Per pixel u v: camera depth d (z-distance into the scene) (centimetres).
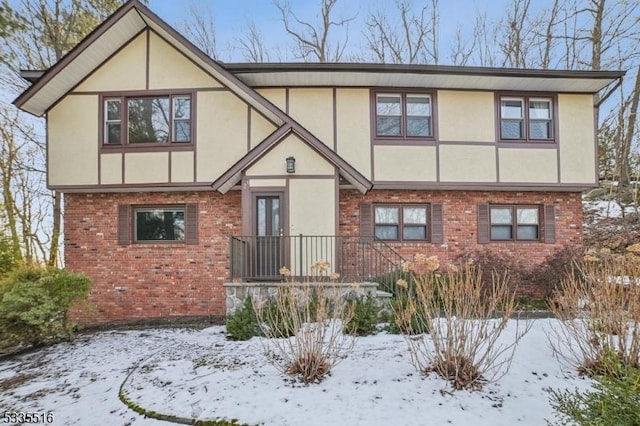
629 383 263
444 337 447
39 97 929
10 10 1184
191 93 956
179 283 973
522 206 1045
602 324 410
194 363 507
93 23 1391
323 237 827
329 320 546
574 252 926
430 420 329
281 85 987
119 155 954
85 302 858
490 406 353
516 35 1773
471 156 991
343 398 371
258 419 341
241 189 903
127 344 684
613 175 1559
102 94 961
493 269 777
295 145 852
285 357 452
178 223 997
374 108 988
